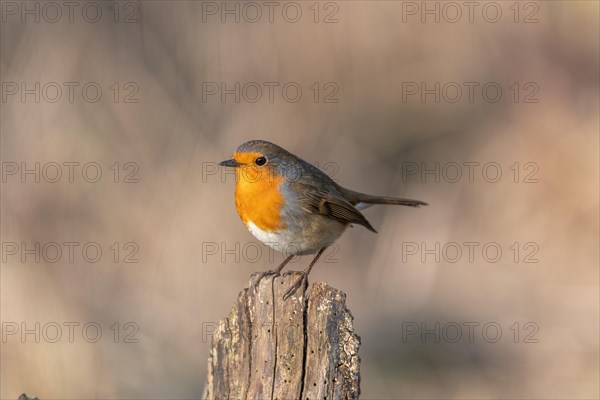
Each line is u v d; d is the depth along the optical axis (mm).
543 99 16234
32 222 13586
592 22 16547
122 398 12234
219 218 14180
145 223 14016
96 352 12430
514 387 13148
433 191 15812
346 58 15477
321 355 6711
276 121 14898
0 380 11711
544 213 15445
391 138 16016
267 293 6949
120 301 13453
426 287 14844
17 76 14375
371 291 15008
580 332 13859
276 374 6777
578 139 15727
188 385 12719
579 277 14664
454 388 13125
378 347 13953
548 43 16469
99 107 14641
